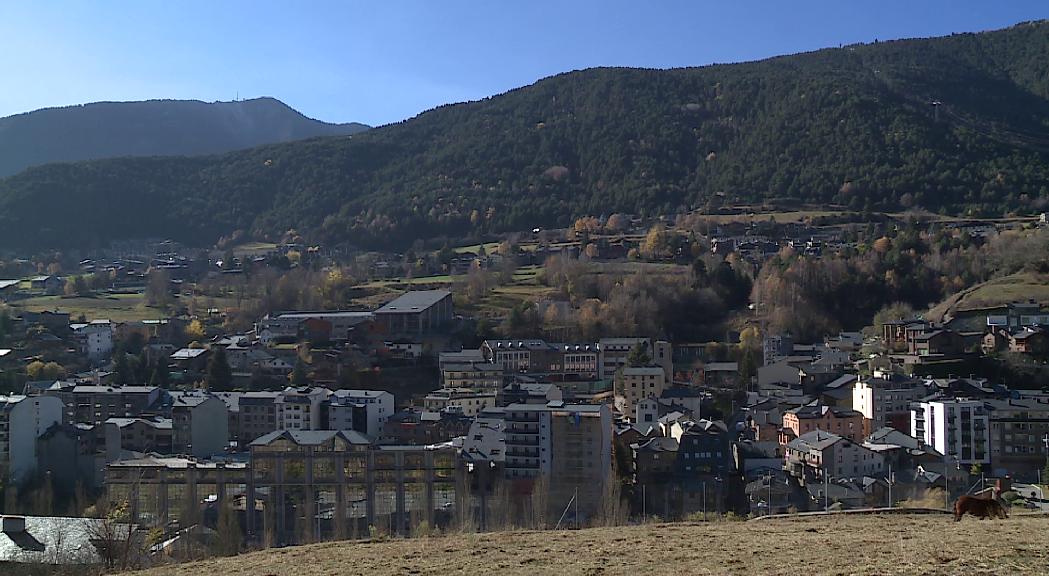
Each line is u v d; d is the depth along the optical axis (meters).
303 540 135.38
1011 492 144.50
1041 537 62.06
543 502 144.75
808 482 160.00
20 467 176.75
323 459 155.25
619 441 181.88
